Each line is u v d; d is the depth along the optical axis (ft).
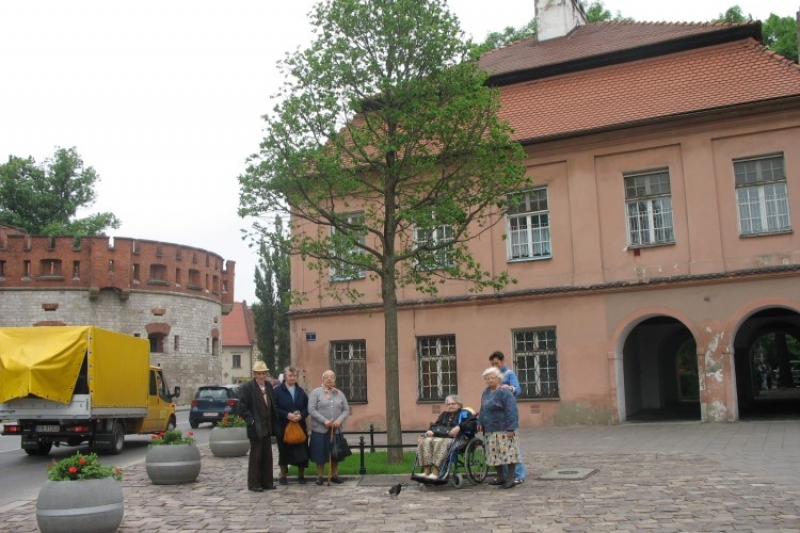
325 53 47.26
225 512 34.06
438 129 47.06
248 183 48.37
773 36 112.68
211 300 188.44
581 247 73.36
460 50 48.52
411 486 39.22
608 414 70.54
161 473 42.55
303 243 50.21
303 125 47.70
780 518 27.55
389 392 47.37
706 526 26.84
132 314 166.50
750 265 67.26
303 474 42.16
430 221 47.67
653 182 71.97
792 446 47.88
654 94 74.02
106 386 64.59
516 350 75.51
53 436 62.59
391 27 47.26
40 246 161.17
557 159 75.05
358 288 81.82
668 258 70.23
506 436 37.09
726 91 70.28
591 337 72.02
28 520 33.83
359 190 52.31
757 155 67.97
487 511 31.53
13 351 61.67
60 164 219.00
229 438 57.77
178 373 173.37
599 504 31.76
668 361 97.76
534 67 83.15
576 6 98.07
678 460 43.86
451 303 77.41
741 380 95.40
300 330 83.87
